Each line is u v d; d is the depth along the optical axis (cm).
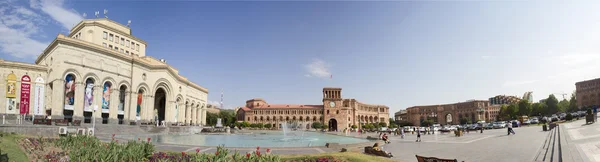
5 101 5238
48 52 5953
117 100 6450
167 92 8000
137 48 8281
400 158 2161
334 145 2817
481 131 5525
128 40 7988
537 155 2048
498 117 17638
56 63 5434
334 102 15225
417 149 2797
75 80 5678
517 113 14212
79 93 5659
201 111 11431
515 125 7338
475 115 19062
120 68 6569
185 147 2597
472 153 2350
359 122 16662
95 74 5972
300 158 1859
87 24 7119
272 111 16488
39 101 5612
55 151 1884
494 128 7544
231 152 2366
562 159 1636
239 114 17788
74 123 4625
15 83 5366
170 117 7988
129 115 6744
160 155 1748
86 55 5841
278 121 16288
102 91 6116
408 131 7006
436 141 3756
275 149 2581
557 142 2573
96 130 4703
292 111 16388
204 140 4241
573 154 1773
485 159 2019
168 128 6275
